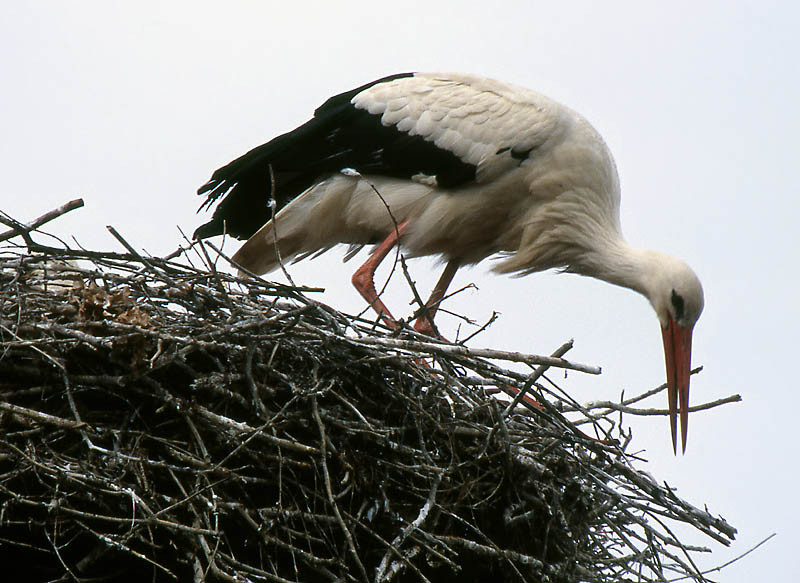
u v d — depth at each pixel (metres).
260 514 7.80
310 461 8.25
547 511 8.98
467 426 8.90
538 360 8.55
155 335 7.87
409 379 8.93
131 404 7.97
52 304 8.40
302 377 8.53
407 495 8.62
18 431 7.59
